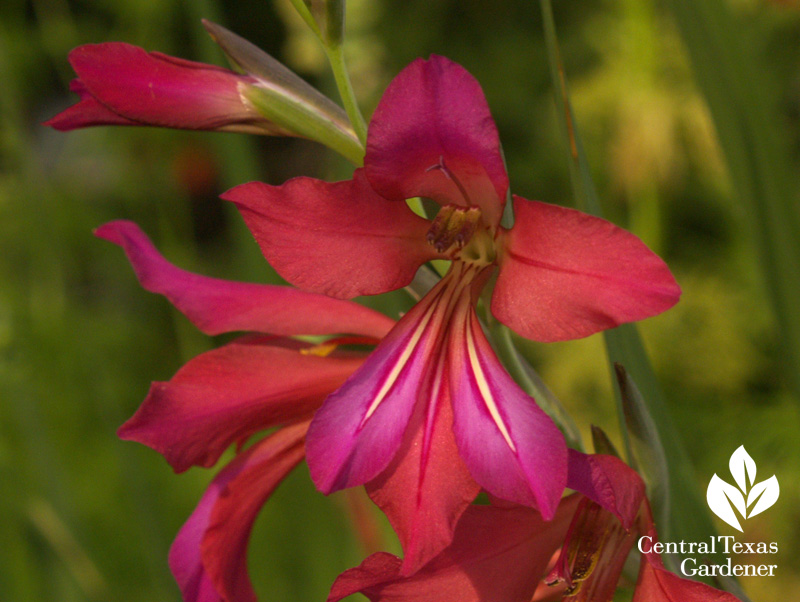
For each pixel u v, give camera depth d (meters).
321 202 0.29
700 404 0.74
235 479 0.31
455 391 0.29
